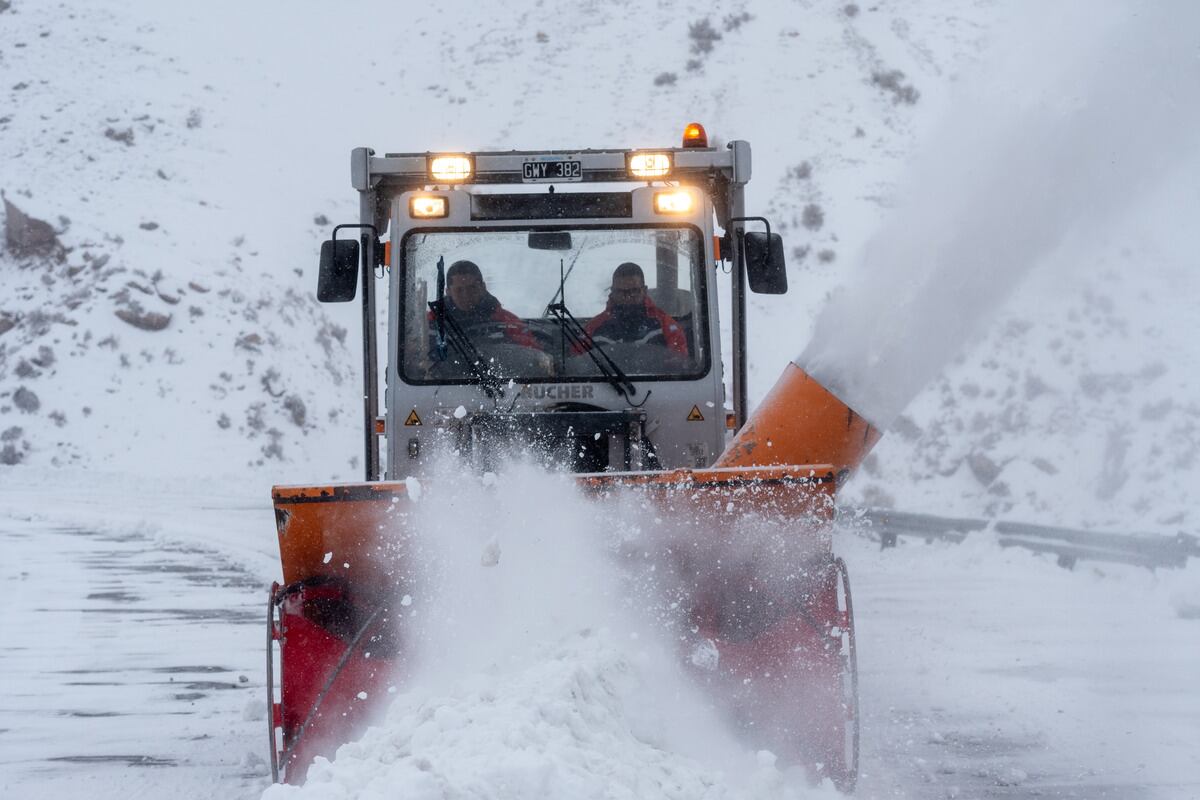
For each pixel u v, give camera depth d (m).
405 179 12.72
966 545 24.55
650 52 81.06
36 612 19.45
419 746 6.75
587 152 12.41
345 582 9.16
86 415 55.47
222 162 74.06
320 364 60.75
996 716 11.38
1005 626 16.20
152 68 83.88
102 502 41.72
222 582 22.95
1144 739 10.48
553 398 11.87
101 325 59.19
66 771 10.42
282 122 79.88
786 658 8.90
